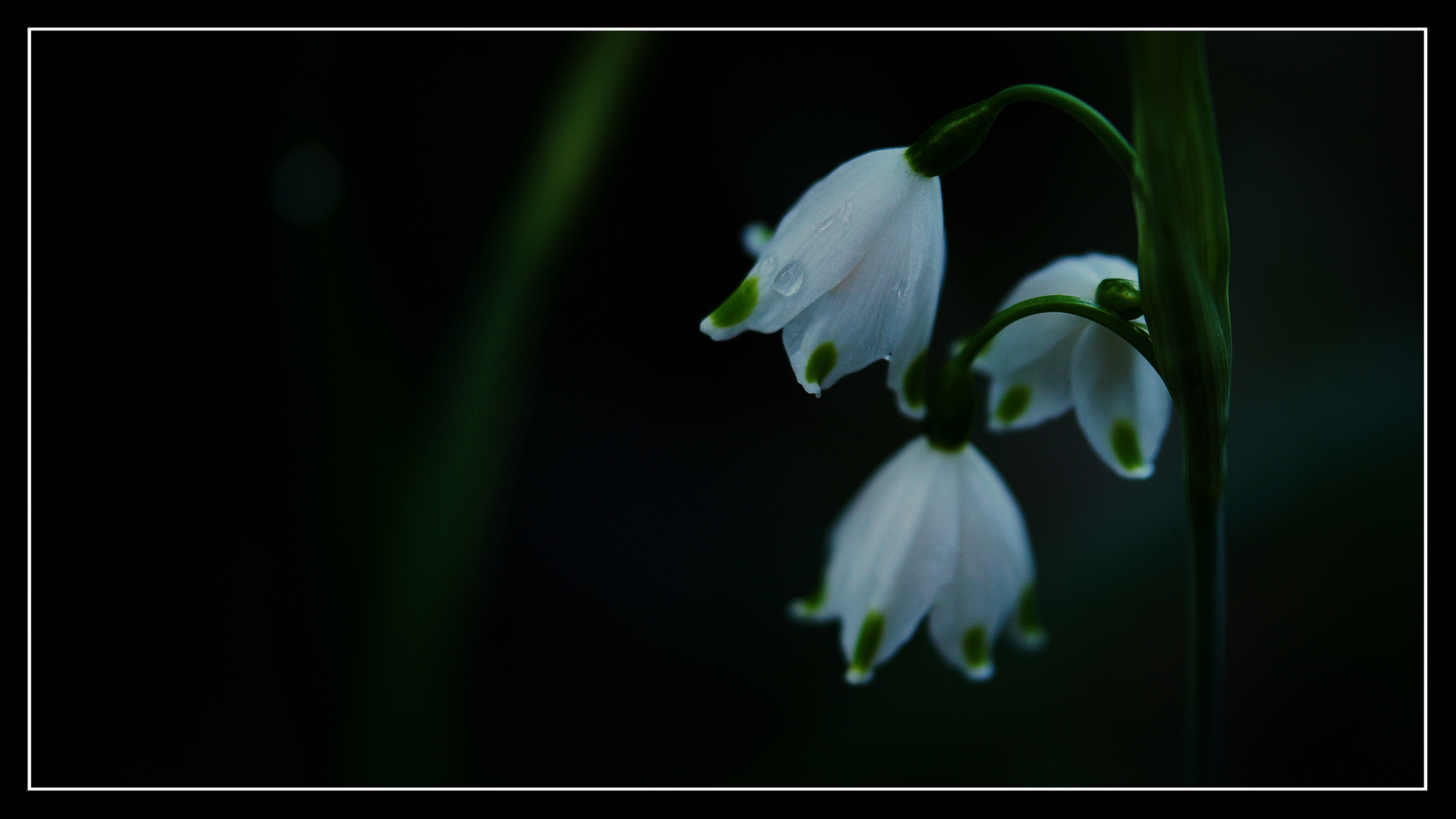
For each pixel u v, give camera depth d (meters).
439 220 0.49
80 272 0.42
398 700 0.33
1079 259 0.29
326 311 0.34
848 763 0.36
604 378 0.51
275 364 0.34
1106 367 0.29
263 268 0.34
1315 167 0.51
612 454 0.49
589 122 0.34
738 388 0.51
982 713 0.36
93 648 0.41
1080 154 0.52
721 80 0.52
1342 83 0.52
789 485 0.49
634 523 0.48
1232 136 0.52
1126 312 0.28
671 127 0.52
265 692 0.42
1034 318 0.29
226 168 0.43
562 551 0.47
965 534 0.29
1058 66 0.52
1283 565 0.42
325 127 0.35
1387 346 0.38
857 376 0.51
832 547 0.30
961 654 0.29
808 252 0.28
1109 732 0.40
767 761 0.37
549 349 0.51
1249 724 0.41
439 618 0.33
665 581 0.47
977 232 0.52
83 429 0.42
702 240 0.52
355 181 0.35
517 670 0.45
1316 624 0.41
